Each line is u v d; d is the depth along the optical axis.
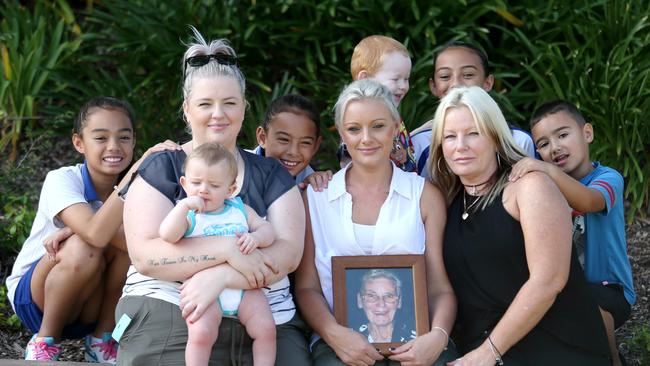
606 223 3.93
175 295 3.27
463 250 3.47
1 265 5.07
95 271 3.73
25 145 6.30
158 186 3.35
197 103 3.39
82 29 7.08
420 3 6.23
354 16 6.33
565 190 3.55
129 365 3.23
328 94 6.29
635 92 5.75
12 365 3.40
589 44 5.95
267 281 3.27
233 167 3.28
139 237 3.26
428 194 3.63
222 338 3.26
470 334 3.49
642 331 4.21
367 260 3.47
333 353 3.42
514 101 6.14
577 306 3.40
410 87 5.96
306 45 6.57
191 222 3.23
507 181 3.47
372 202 3.63
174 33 6.33
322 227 3.62
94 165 3.97
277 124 4.07
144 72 6.47
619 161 5.70
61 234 3.76
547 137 4.18
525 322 3.25
